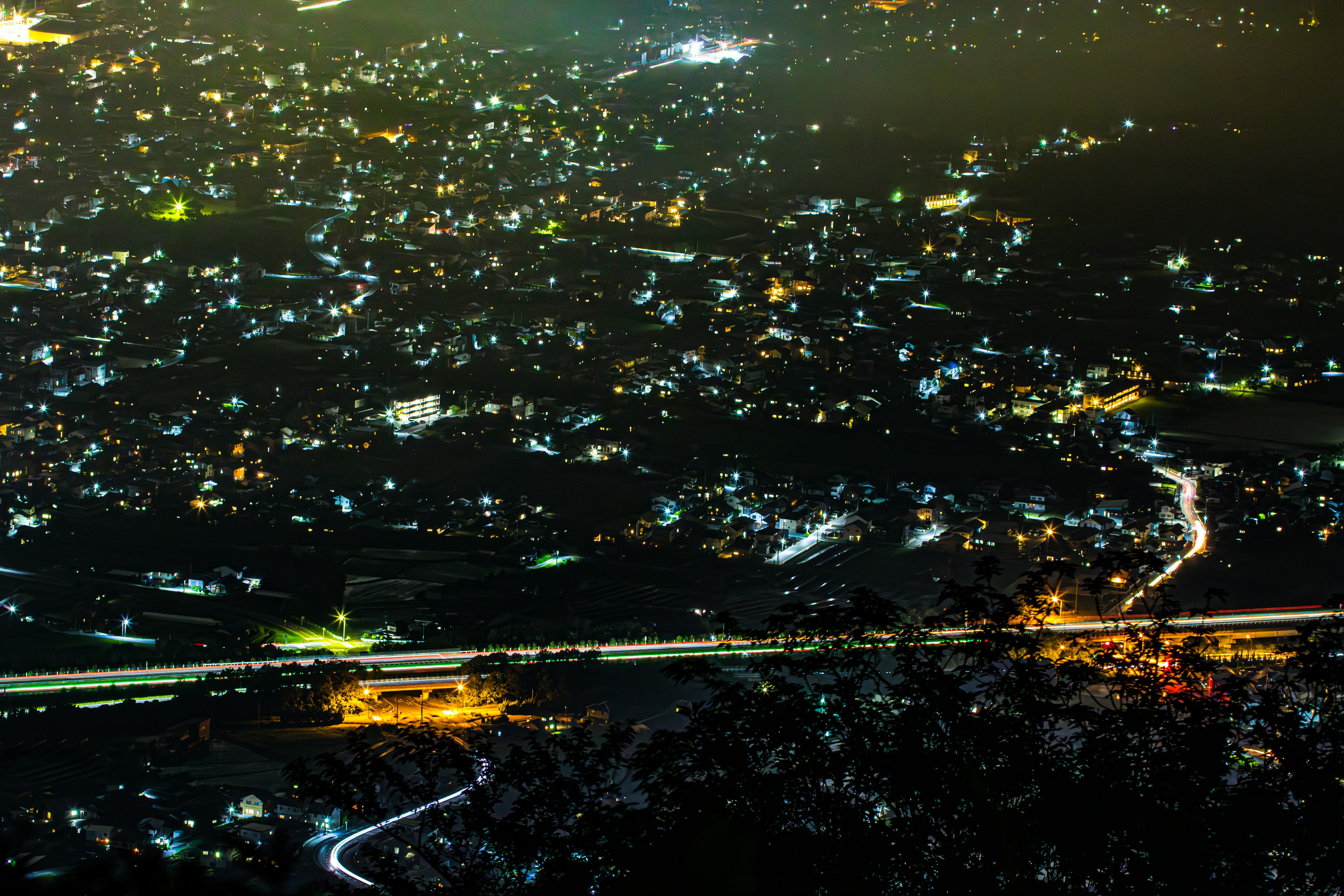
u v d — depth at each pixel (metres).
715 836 46.84
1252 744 50.34
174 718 153.00
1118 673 53.69
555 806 53.94
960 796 49.69
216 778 139.88
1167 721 50.47
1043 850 48.91
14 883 27.28
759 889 46.41
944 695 52.25
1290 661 52.03
